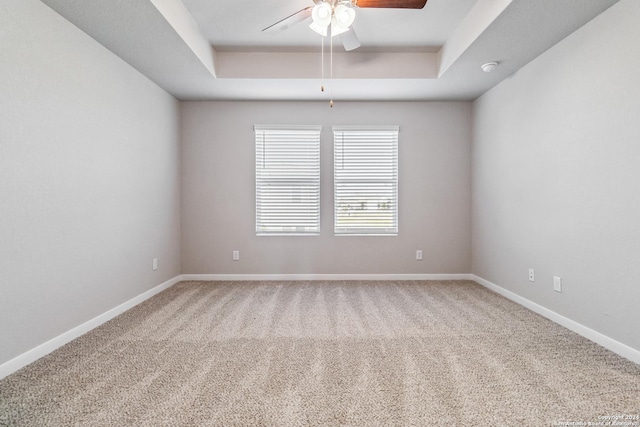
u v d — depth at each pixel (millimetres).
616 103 2051
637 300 1929
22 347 1909
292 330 2484
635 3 1916
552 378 1771
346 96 3938
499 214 3490
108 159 2705
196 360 1996
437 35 3023
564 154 2521
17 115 1867
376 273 4164
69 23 2264
